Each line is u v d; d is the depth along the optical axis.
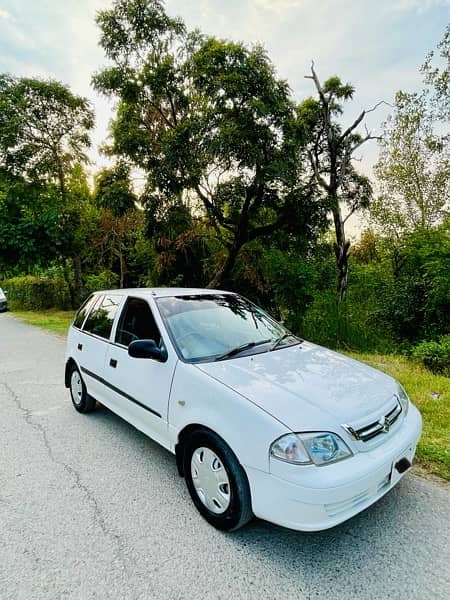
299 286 11.66
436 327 9.77
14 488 3.05
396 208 13.50
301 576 2.11
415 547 2.31
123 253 17.64
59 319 15.23
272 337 3.59
